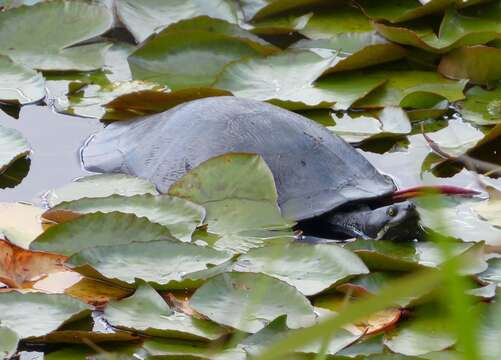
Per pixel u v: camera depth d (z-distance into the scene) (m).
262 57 7.84
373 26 8.29
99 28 8.48
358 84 7.71
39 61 8.13
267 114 6.40
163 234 5.49
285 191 6.03
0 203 6.03
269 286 4.98
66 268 5.29
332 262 5.28
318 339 4.61
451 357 4.59
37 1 9.11
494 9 8.59
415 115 7.44
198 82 7.91
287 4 8.95
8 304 4.90
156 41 8.16
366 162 6.38
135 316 4.83
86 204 5.81
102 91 7.74
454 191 6.34
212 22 8.24
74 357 4.65
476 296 5.04
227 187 5.94
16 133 6.82
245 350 4.53
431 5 8.52
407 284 2.85
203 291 4.93
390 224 5.66
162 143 6.45
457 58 7.94
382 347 4.64
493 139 7.06
